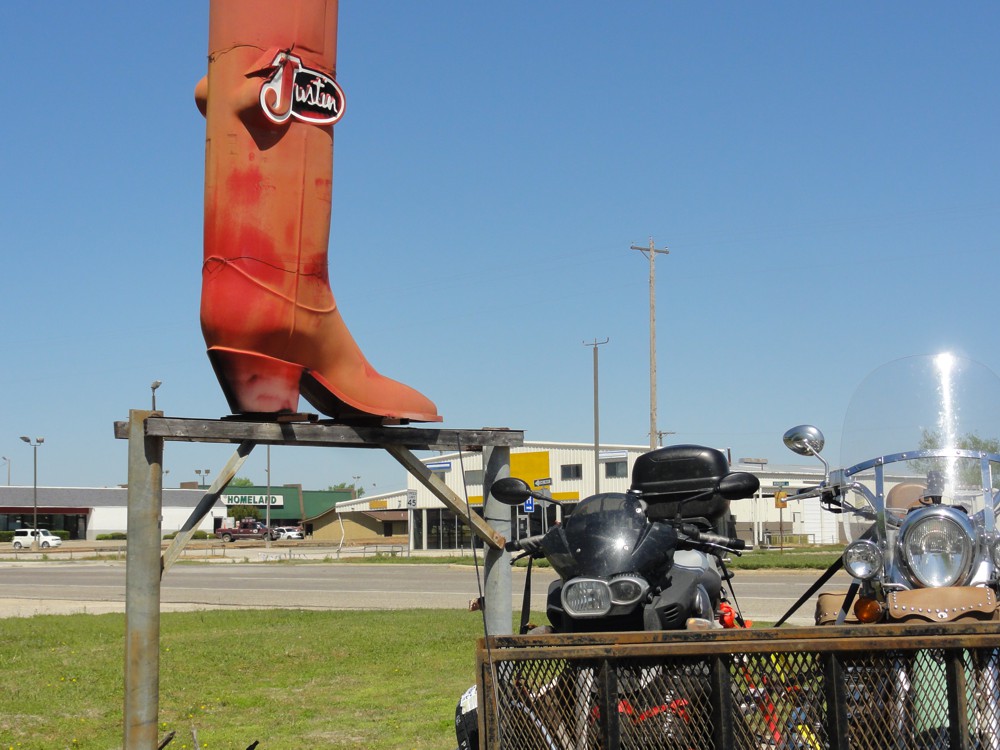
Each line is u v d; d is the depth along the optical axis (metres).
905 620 4.66
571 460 51.38
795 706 4.14
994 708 4.11
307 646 12.33
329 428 6.80
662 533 5.27
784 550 39.88
